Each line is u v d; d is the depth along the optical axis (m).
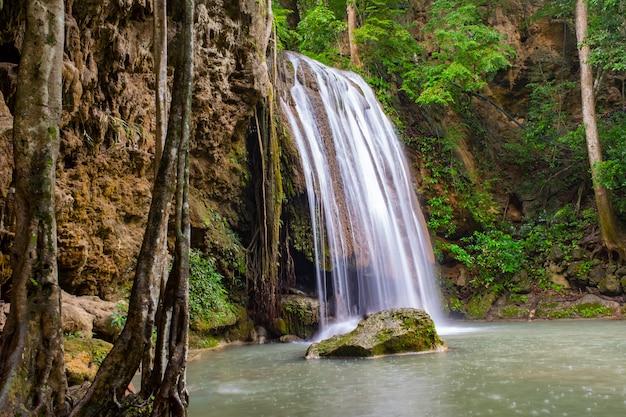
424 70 19.59
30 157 3.84
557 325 13.62
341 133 15.33
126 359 3.84
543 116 20.92
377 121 17.34
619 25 16.80
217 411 5.05
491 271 17.72
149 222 4.08
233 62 11.80
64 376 3.73
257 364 8.20
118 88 8.88
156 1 5.77
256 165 12.98
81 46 7.90
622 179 16.64
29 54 3.95
